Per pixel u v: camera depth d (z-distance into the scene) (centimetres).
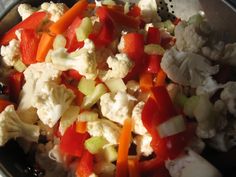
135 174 20
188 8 26
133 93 22
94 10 26
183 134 20
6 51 23
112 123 21
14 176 19
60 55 22
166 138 20
